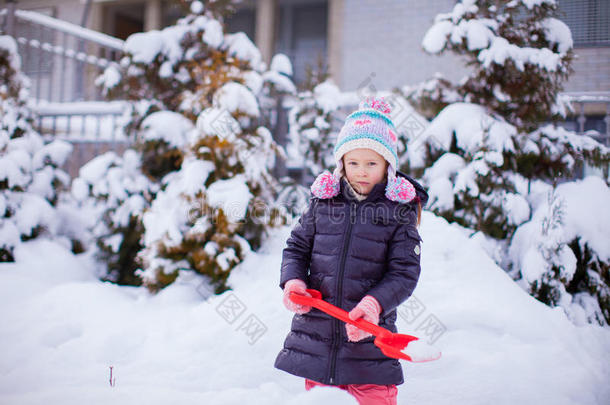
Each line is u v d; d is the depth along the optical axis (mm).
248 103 4152
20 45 7539
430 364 2496
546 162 4117
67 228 5117
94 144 6148
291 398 1831
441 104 4594
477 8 4277
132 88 4875
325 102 4797
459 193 3904
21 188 4660
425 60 8898
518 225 3834
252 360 2609
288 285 1738
